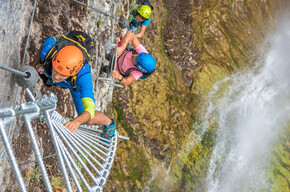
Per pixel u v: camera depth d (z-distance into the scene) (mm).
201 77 14289
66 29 5746
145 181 9727
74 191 6090
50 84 4062
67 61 3223
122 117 10102
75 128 3213
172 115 12148
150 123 10992
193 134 12547
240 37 17062
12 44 3803
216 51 15430
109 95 9289
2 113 2078
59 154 2668
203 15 15547
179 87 13617
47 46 3504
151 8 7211
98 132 4938
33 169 5000
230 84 15125
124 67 5793
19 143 4648
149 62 5418
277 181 15062
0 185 3957
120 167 9094
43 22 5141
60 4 5578
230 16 16766
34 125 5141
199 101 13641
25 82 3066
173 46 14109
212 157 12578
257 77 16828
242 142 14484
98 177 3381
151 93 11695
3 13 3451
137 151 10070
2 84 3502
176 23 14602
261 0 19422
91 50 3609
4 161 4008
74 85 3633
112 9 7992
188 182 11203
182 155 11672
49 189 2363
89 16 6527
